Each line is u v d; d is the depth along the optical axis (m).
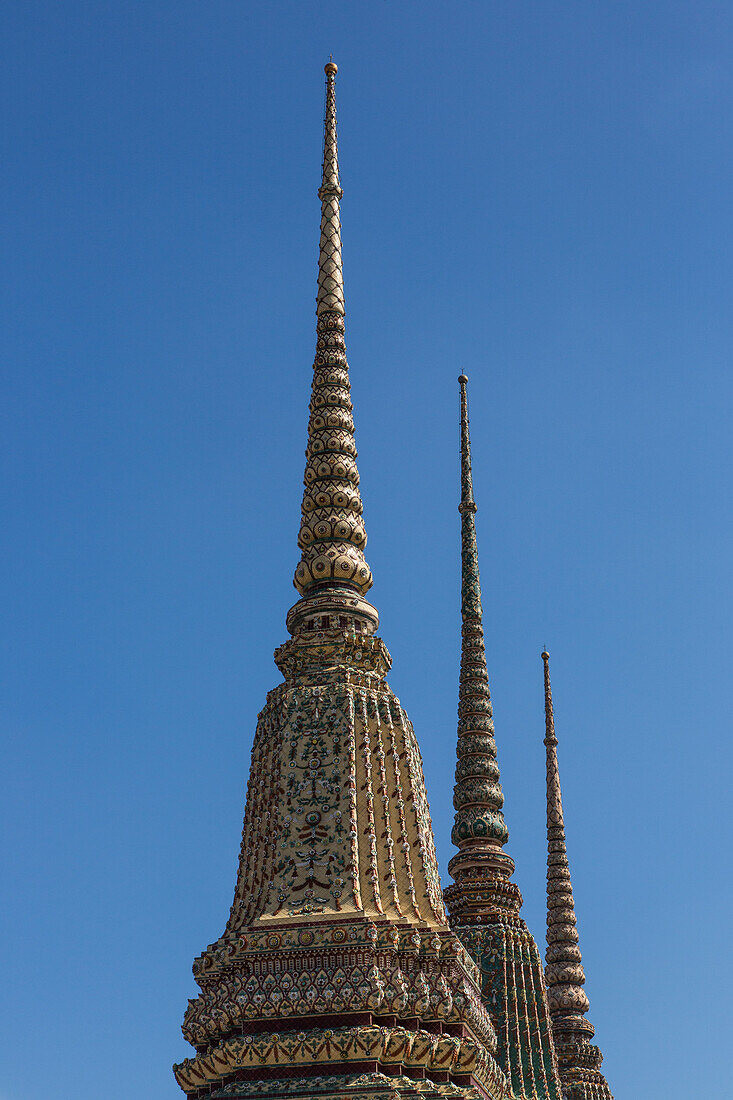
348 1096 32.81
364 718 38.59
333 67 48.16
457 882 49.03
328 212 46.44
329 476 42.53
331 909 35.28
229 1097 33.22
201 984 36.62
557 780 63.19
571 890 61.69
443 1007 34.53
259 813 38.44
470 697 51.97
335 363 44.28
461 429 56.28
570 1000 59.19
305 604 41.06
